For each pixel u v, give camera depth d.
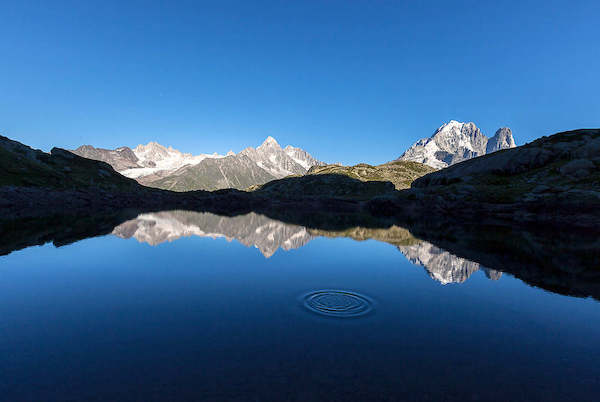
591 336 10.69
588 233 42.31
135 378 7.56
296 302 13.75
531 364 8.67
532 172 76.81
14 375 7.68
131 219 57.16
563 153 76.81
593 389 7.48
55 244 28.14
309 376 7.72
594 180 58.28
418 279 18.00
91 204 98.62
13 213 60.38
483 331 10.91
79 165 128.38
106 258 23.09
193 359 8.54
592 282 17.59
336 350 9.19
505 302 14.12
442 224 56.03
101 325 11.01
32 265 20.61
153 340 9.77
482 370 8.25
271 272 19.59
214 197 142.12
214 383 7.35
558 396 7.15
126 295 14.62
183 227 47.16
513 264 22.23
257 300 13.98
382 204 110.94
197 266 21.02
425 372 8.05
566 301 14.31
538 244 31.86
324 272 19.67
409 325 11.30
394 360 8.66
